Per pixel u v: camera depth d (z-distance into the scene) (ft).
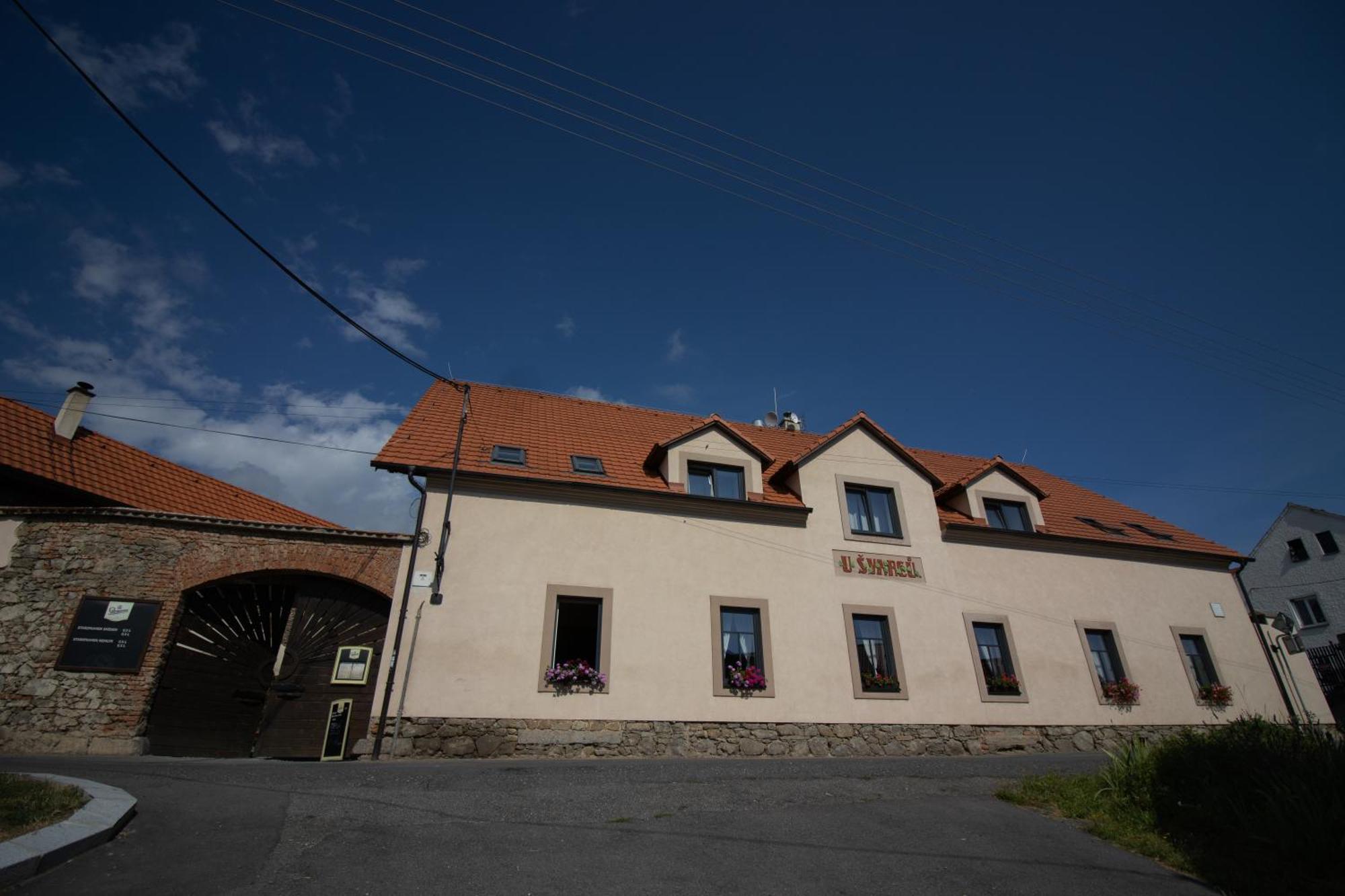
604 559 44.06
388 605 39.73
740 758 41.39
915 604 50.34
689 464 50.03
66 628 34.45
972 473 58.03
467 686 38.40
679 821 22.82
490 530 42.52
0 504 42.55
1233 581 62.69
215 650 36.70
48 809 18.47
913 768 33.88
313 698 37.68
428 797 24.13
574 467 48.11
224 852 17.97
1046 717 50.19
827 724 44.39
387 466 42.24
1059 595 55.21
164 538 37.11
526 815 22.59
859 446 55.42
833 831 22.65
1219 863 20.34
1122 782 26.99
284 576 38.75
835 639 47.14
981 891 18.72
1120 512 68.90
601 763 34.24
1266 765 24.13
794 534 49.62
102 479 47.78
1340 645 104.27
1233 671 57.98
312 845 18.95
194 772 26.40
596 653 41.96
